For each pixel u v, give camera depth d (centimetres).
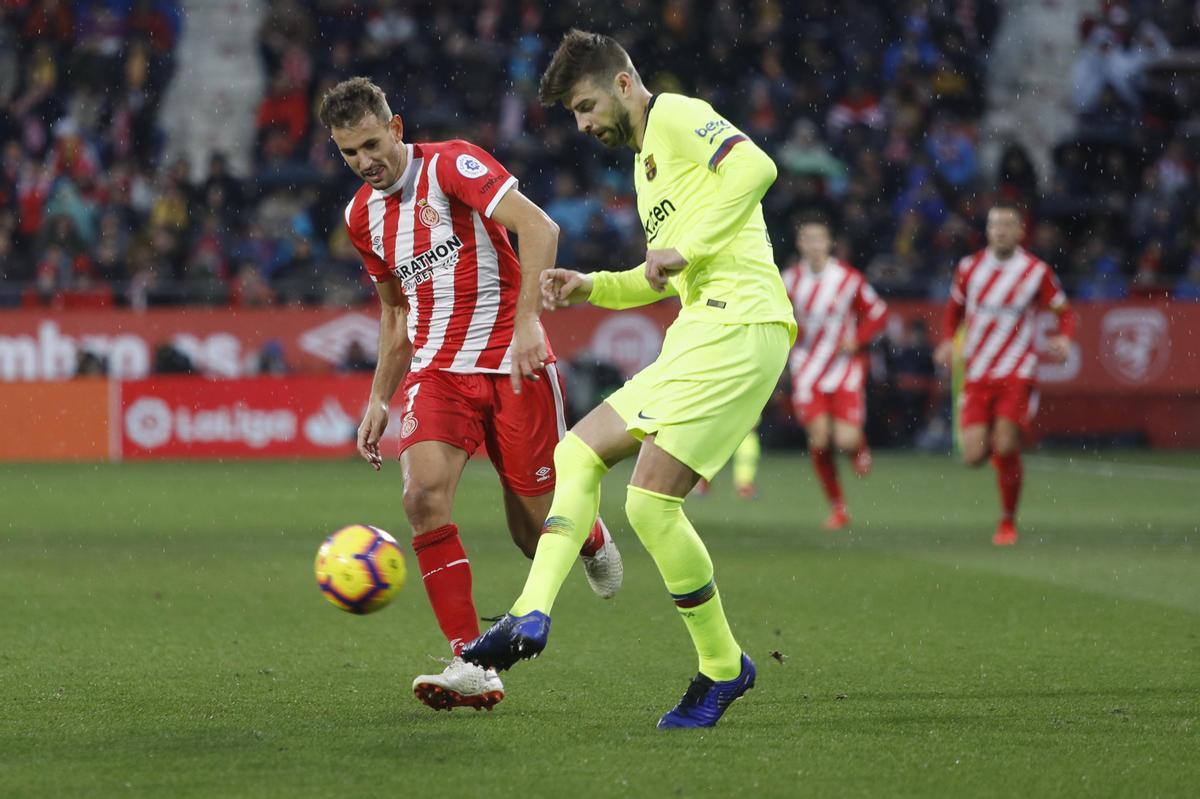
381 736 1614
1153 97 8325
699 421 1647
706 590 1662
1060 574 3152
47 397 6378
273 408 6531
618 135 1758
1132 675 2020
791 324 1733
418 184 1872
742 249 1706
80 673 2019
